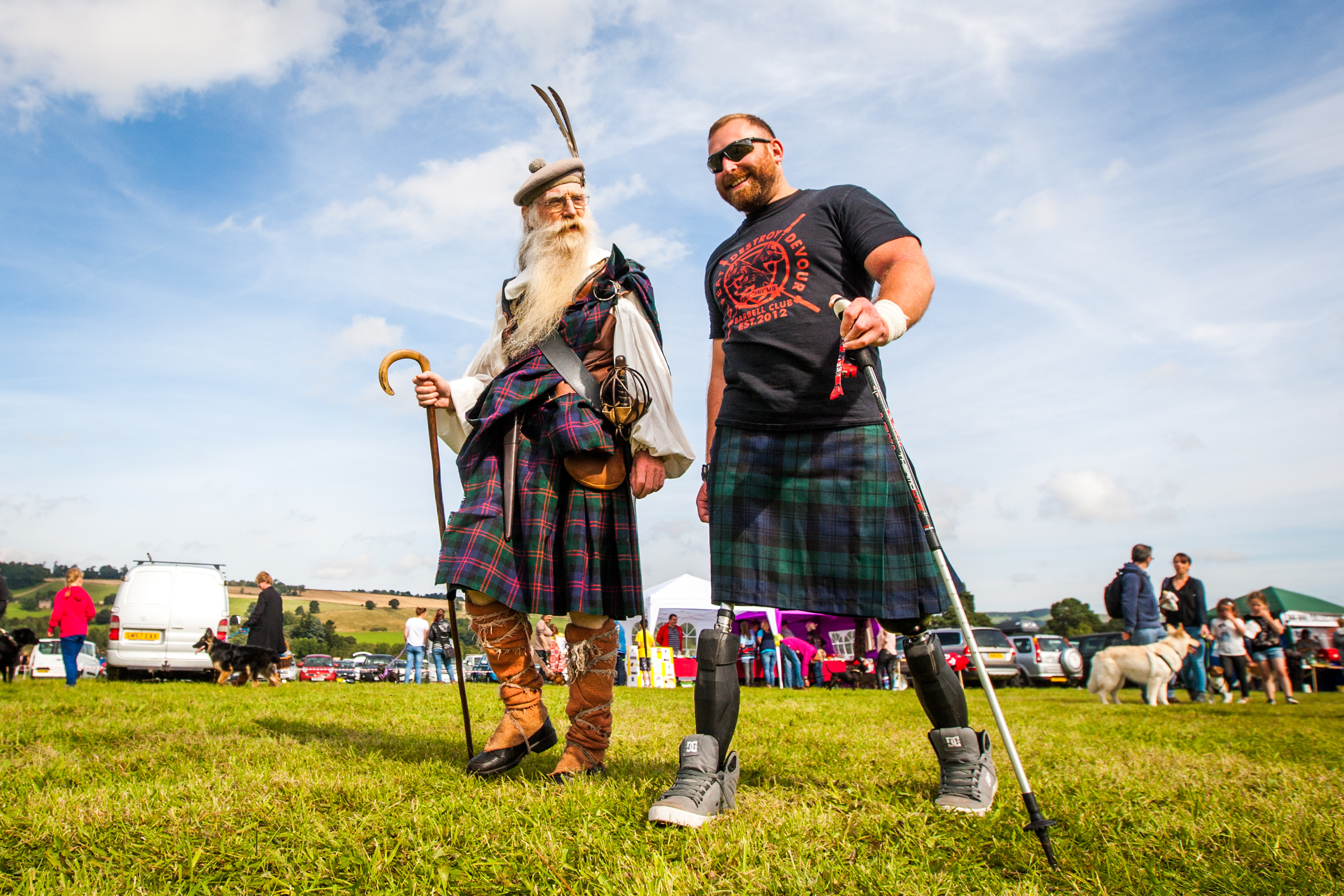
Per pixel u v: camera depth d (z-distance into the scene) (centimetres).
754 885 167
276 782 246
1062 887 176
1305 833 214
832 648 1983
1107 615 1065
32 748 350
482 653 289
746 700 900
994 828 211
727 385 271
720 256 282
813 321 253
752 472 257
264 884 170
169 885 168
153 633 1514
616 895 165
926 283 227
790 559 251
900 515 247
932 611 243
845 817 221
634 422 284
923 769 326
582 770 277
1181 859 193
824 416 251
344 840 191
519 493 280
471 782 260
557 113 311
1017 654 2247
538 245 299
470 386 299
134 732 415
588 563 281
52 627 1125
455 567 269
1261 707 963
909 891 165
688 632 2044
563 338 290
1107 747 430
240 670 1380
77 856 183
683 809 208
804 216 261
